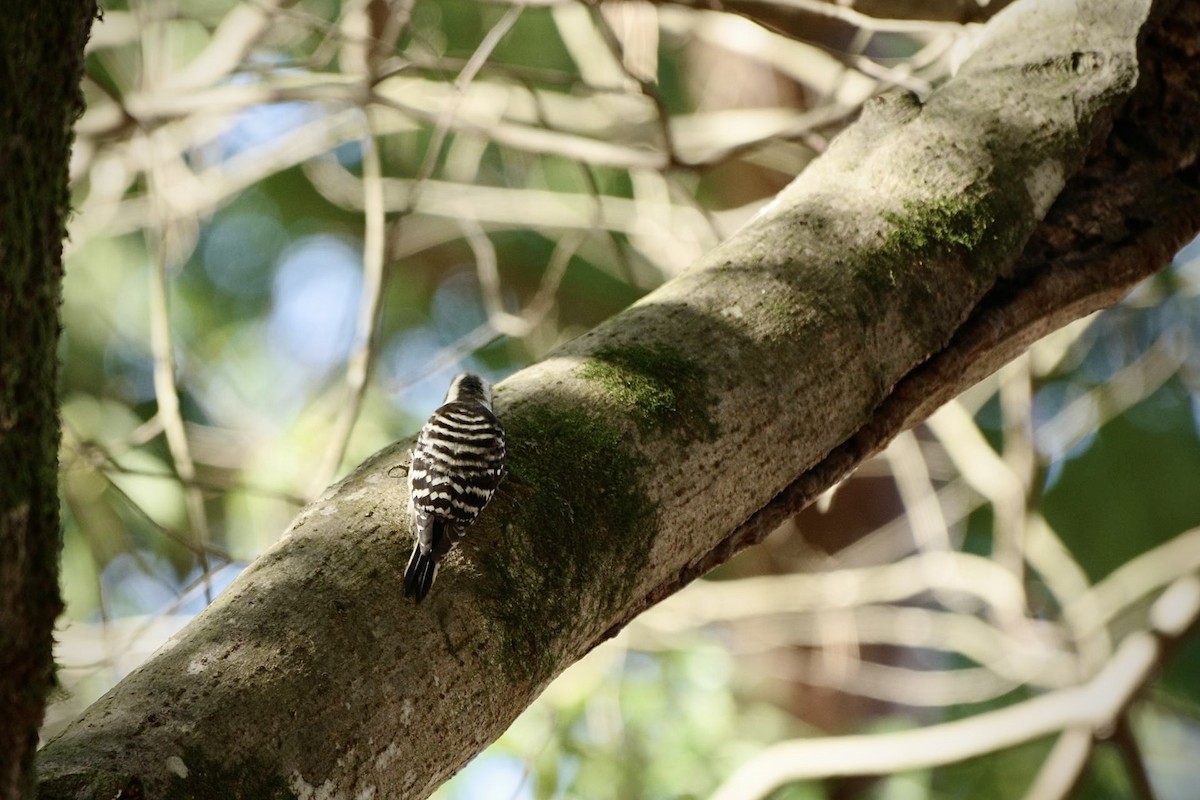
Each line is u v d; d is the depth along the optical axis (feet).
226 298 47.50
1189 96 17.13
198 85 29.78
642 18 31.24
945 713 46.26
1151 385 39.93
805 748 30.04
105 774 9.53
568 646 12.27
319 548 11.84
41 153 8.70
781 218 15.31
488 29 44.29
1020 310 15.62
